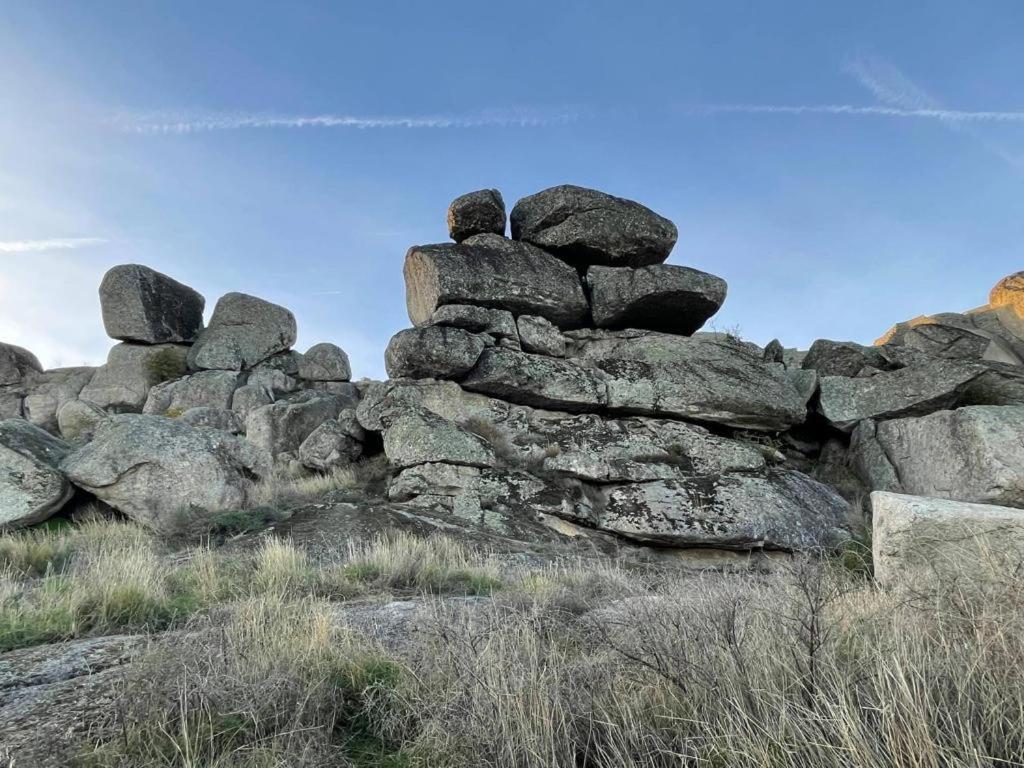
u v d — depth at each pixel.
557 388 16.67
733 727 2.73
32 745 3.21
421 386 16.77
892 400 17.12
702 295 18.88
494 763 2.87
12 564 8.97
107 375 28.61
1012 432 13.71
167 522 11.67
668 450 15.91
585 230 19.16
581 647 4.43
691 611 4.25
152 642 4.80
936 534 5.30
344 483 16.14
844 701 2.61
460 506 13.62
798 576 4.01
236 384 27.59
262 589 7.29
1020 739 2.36
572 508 14.03
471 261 17.84
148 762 2.98
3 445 11.57
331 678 4.03
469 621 4.55
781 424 17.62
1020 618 3.18
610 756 2.95
